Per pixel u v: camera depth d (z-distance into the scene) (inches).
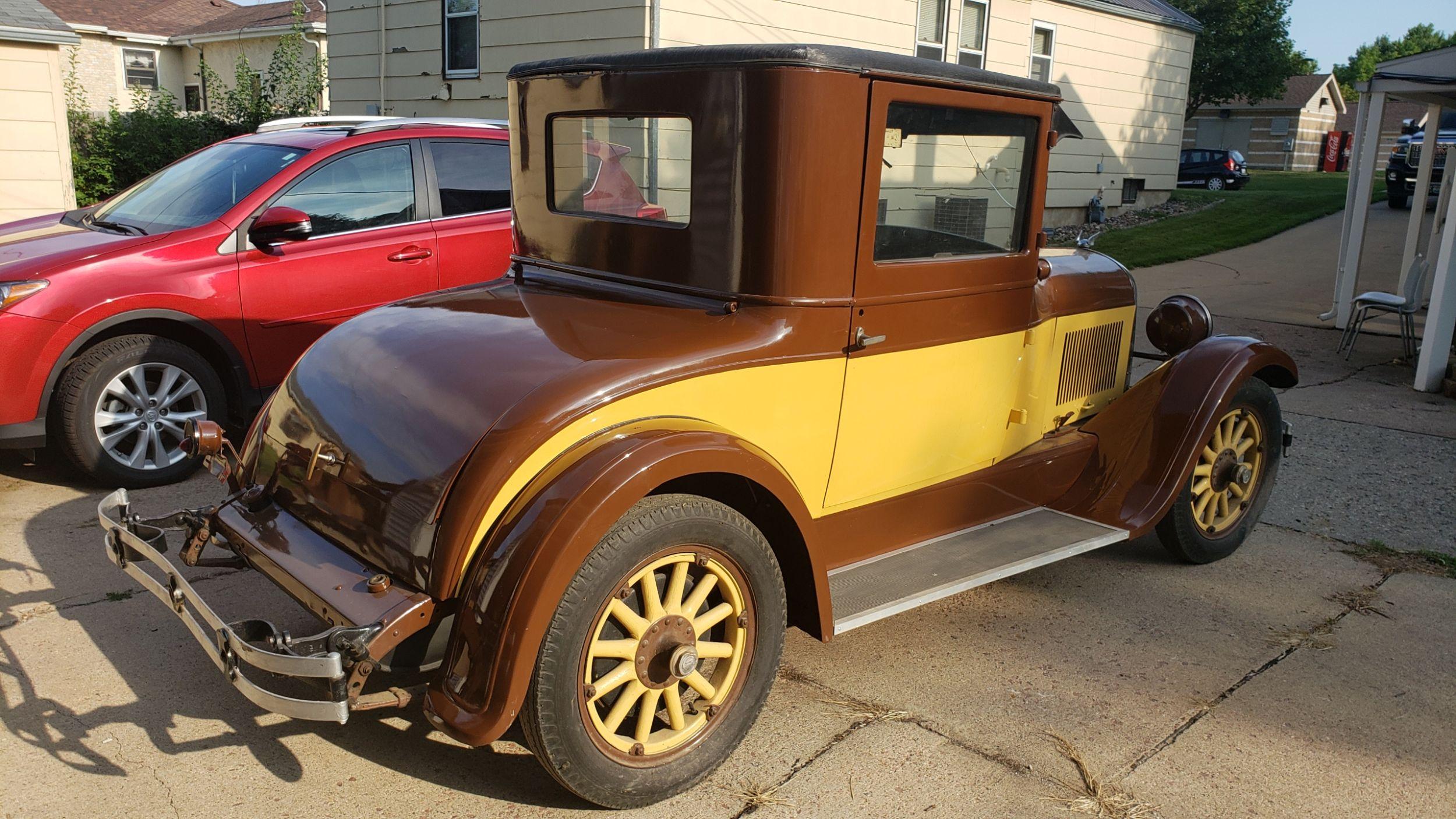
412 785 100.8
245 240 185.9
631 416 94.0
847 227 105.5
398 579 90.8
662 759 96.9
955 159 116.4
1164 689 122.7
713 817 97.0
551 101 120.2
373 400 99.0
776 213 101.0
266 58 925.8
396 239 201.9
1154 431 148.8
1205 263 540.7
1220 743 111.5
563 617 85.7
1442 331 271.3
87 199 529.0
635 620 92.4
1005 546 130.2
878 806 99.0
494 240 214.1
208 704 114.0
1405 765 108.4
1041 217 131.3
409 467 91.4
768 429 105.4
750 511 106.0
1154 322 170.1
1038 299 141.0
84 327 169.8
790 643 132.6
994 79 116.9
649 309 109.1
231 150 207.8
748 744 109.0
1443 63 333.1
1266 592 151.7
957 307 121.0
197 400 185.0
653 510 90.7
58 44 402.6
